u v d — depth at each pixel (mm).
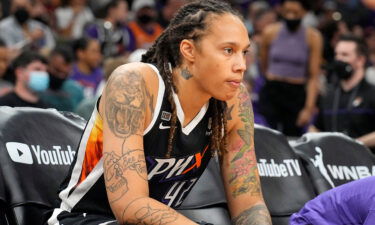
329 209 4703
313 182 6250
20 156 5230
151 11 14914
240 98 4992
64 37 15406
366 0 15711
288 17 12312
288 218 5969
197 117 4621
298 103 12328
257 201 4855
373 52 15531
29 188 5172
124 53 14727
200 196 5770
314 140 6520
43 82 9258
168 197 4816
